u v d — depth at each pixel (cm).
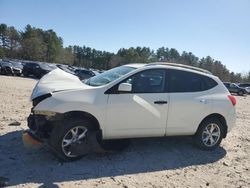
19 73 3544
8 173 514
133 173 567
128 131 627
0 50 9588
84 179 520
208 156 700
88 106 582
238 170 637
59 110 562
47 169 543
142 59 10956
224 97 727
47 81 616
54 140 566
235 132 984
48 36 11169
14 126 790
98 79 665
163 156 668
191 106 681
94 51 12988
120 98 611
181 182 551
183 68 698
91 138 610
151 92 648
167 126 663
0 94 1402
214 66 11562
